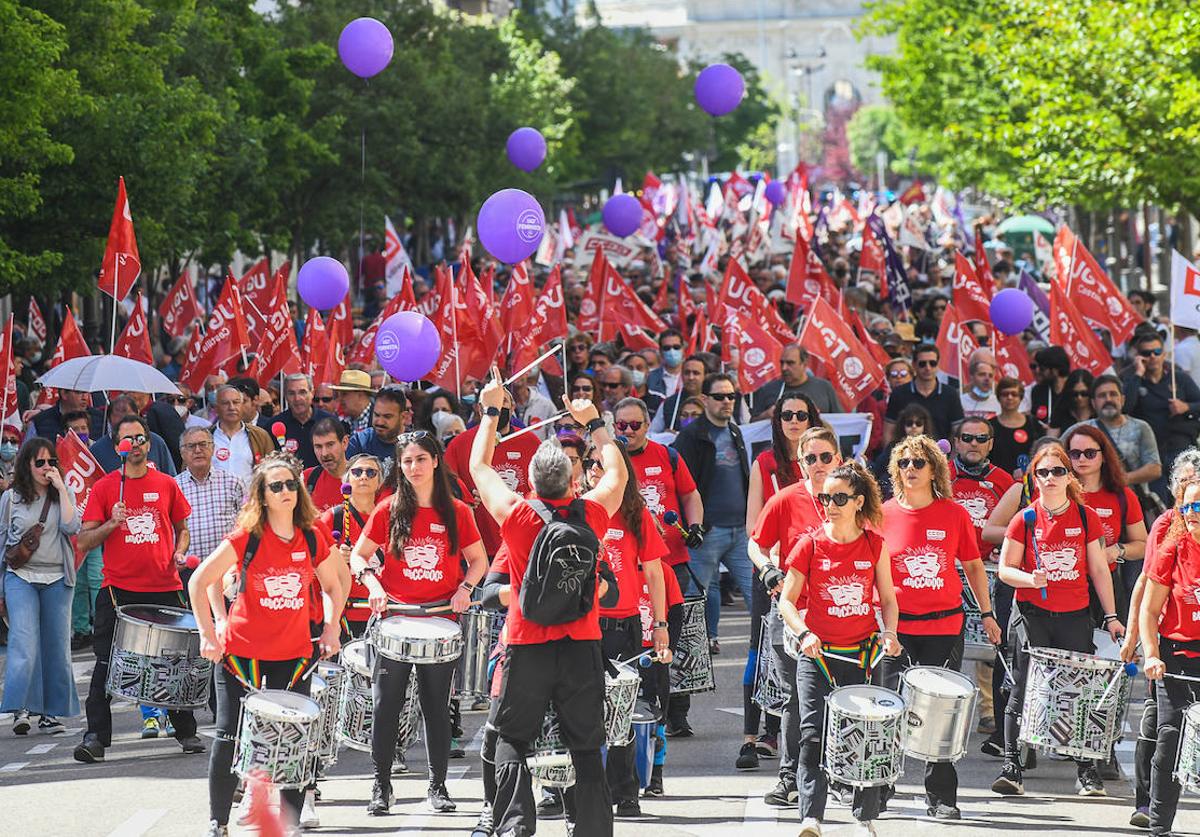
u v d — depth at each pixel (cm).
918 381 3672
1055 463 2338
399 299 4719
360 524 2420
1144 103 6334
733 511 3014
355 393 3597
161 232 5309
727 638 3622
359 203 8431
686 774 2448
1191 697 2061
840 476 2030
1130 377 3800
